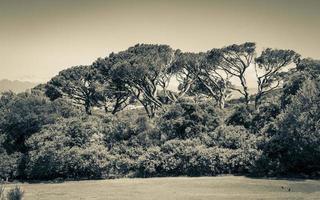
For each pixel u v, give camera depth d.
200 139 47.50
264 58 66.44
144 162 44.81
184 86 71.25
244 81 68.44
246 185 35.78
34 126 48.38
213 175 43.12
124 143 48.19
